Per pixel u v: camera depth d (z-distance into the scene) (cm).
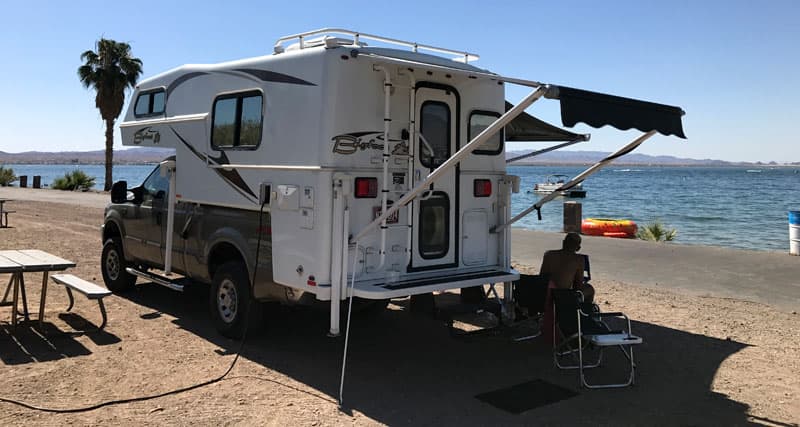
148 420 399
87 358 521
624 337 486
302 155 492
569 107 396
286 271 508
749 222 2942
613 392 479
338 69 479
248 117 554
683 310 752
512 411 435
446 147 556
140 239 731
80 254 1088
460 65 560
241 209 561
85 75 3506
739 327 675
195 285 838
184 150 638
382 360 547
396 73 514
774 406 454
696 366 545
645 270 1022
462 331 559
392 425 404
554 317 530
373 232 507
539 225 2572
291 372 505
